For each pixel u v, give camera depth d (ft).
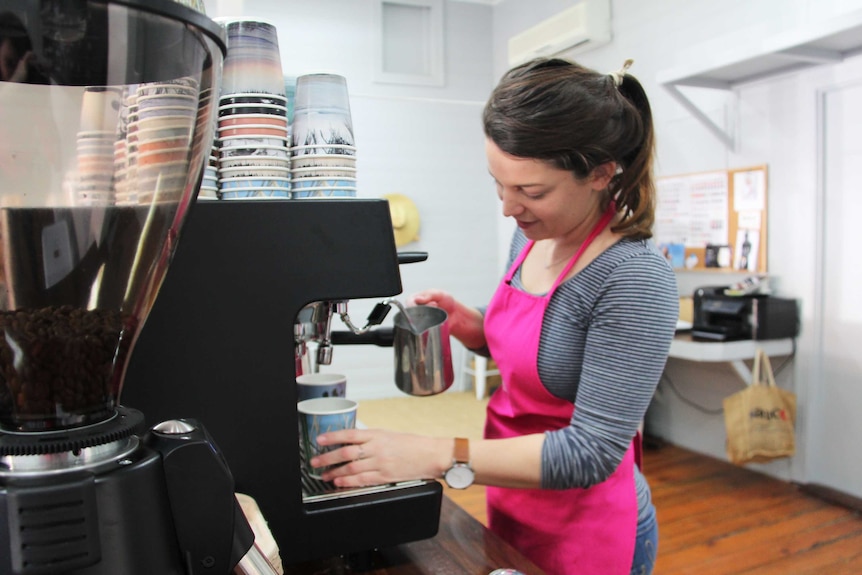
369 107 15.38
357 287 2.50
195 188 1.57
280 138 2.56
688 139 10.92
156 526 1.43
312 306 2.70
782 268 9.59
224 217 2.35
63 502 1.30
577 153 2.75
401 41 15.89
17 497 1.28
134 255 1.45
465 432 12.16
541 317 3.30
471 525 3.11
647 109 3.18
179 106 1.41
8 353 1.35
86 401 1.45
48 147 1.29
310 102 2.59
